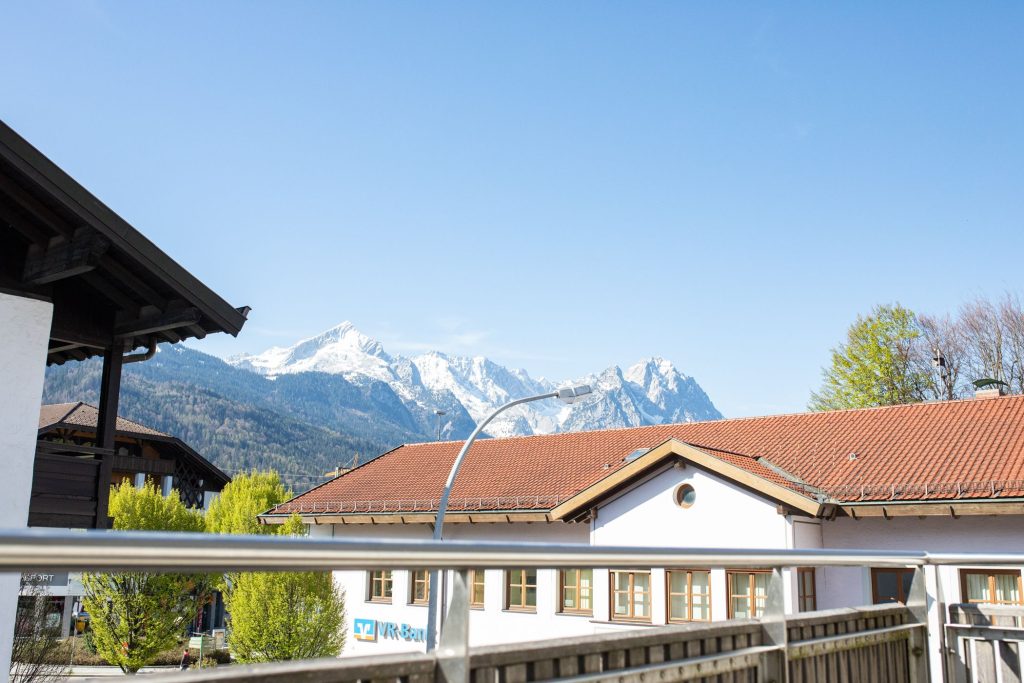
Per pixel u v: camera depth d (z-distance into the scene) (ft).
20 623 69.46
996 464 62.39
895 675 15.26
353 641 87.61
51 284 34.96
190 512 129.29
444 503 66.13
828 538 65.77
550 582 75.51
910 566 15.52
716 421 89.61
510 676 8.71
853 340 131.13
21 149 29.81
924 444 69.82
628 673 9.84
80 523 34.99
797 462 72.13
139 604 91.97
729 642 11.62
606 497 71.26
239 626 80.12
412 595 85.51
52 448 35.81
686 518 66.69
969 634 16.38
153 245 33.04
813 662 13.14
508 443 102.58
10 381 32.35
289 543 6.63
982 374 126.93
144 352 37.93
